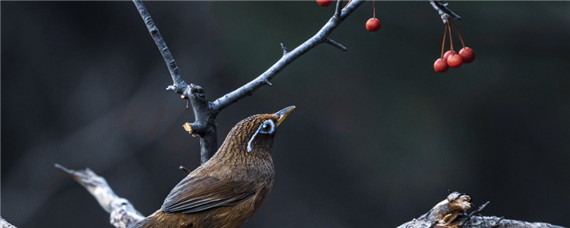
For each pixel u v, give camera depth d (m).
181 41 17.12
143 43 17.83
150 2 17.33
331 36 13.38
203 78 16.44
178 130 17.23
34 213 17.27
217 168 6.47
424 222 5.81
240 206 6.41
